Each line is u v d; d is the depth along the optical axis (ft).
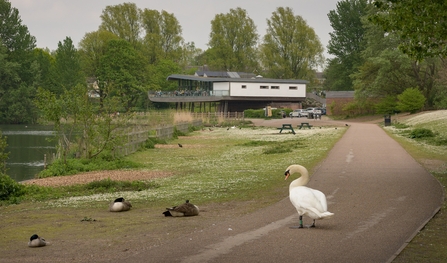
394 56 250.57
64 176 82.58
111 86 111.04
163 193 60.80
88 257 30.37
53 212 50.16
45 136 215.92
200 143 149.48
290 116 326.85
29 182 75.61
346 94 340.80
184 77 326.65
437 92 257.96
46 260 30.01
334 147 112.88
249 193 57.77
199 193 59.52
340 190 54.75
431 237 33.60
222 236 34.37
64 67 354.74
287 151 112.37
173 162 100.07
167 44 437.17
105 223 42.29
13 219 46.47
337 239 33.01
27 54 361.30
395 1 64.75
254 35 433.07
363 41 398.21
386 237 33.47
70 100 98.89
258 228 36.88
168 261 28.55
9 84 328.90
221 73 381.19
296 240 32.83
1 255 31.63
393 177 64.69
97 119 101.76
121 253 31.01
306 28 401.08
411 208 43.93
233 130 221.05
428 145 116.88
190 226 38.99
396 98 274.36
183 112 249.75
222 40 420.77
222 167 89.15
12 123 332.19
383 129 187.21
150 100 357.20
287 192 56.75
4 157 84.23
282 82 324.80
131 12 413.18
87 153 99.71
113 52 351.05
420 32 65.51
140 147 126.11
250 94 316.60
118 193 63.10
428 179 62.54
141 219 43.68
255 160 99.09
